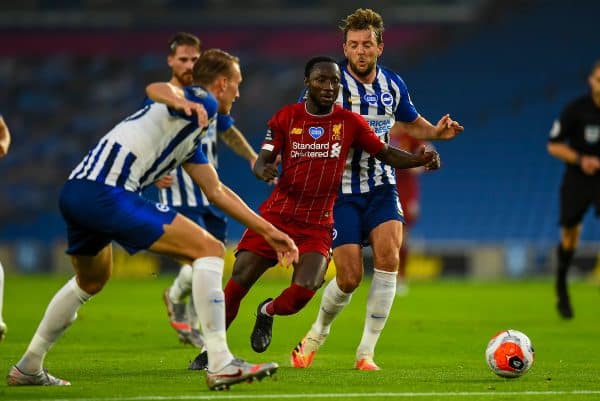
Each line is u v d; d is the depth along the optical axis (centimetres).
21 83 14312
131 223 2059
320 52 13800
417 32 13738
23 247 10181
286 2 13975
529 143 11500
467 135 11919
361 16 2711
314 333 2731
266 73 14150
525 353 2402
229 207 2142
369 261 8625
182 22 14062
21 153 13288
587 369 2678
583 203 4459
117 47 13938
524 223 10525
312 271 2489
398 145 5438
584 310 5134
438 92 12825
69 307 2216
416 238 10925
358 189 2681
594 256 8519
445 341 3569
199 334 3356
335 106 2550
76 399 2002
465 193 11156
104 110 14100
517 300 5975
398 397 2059
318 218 2544
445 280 8769
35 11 14025
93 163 2086
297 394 2078
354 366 2748
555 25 13125
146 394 2073
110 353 3094
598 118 4406
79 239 2142
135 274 9438
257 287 7181
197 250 2100
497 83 12644
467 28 13738
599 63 4341
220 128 3422
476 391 2177
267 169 2467
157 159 2112
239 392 2106
